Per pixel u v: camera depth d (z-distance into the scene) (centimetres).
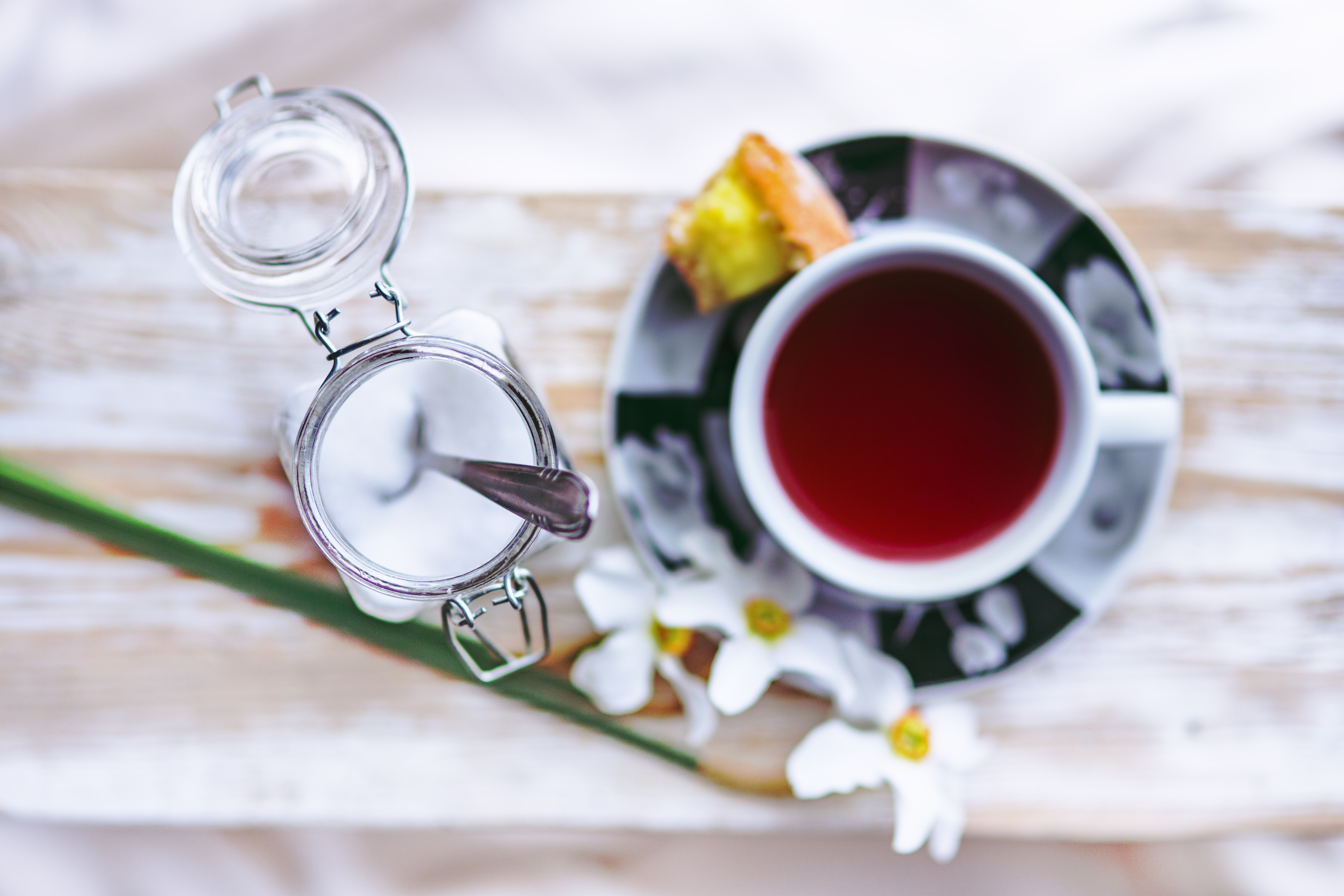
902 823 65
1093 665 67
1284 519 67
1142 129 73
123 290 67
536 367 67
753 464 63
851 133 65
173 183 67
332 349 60
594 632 67
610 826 67
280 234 60
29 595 67
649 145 73
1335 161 73
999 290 63
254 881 75
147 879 75
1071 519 66
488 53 74
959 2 73
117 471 67
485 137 73
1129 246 67
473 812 67
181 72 74
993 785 67
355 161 59
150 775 67
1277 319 67
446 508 58
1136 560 65
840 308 65
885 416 66
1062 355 63
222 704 67
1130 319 65
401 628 67
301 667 67
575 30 73
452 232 67
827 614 66
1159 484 65
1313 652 67
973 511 65
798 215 64
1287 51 73
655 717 67
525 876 75
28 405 67
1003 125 73
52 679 67
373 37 74
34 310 67
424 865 75
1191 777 67
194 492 67
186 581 67
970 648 66
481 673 64
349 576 58
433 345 57
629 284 67
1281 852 74
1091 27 73
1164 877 74
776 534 63
